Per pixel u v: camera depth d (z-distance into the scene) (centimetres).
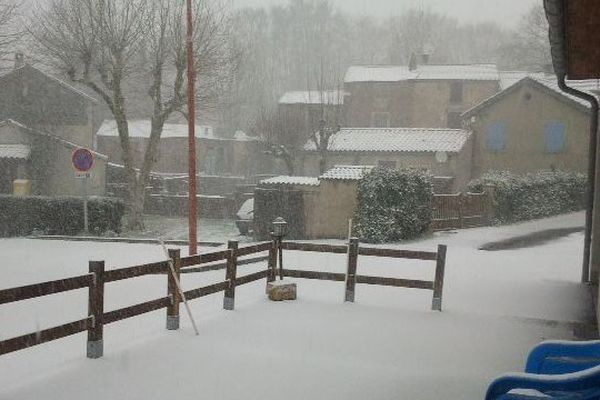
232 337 778
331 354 720
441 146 3703
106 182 3625
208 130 5725
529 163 3641
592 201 1286
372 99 5381
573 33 776
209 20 2503
